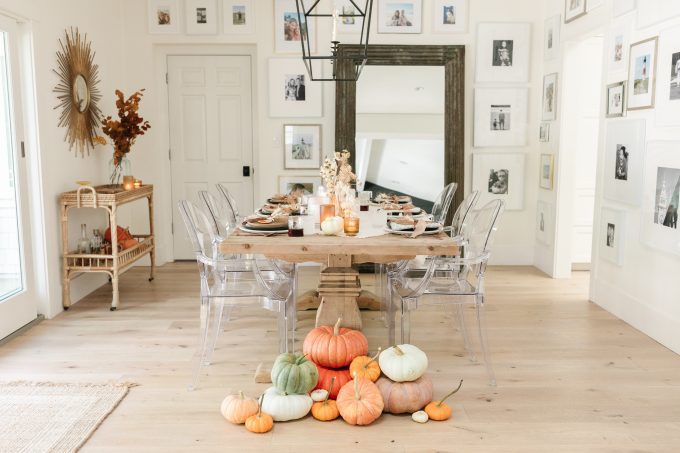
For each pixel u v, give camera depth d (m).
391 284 3.41
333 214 3.32
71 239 4.71
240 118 6.17
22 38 4.05
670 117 3.68
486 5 5.94
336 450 2.50
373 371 2.90
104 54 5.41
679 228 3.59
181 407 2.89
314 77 5.96
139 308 4.59
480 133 6.07
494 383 3.17
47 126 4.28
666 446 2.54
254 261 3.13
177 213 6.27
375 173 5.99
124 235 4.90
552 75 5.71
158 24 5.88
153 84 5.95
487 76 6.02
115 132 4.91
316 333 3.09
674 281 3.70
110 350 3.67
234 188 6.26
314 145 6.06
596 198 4.80
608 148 4.57
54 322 4.24
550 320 4.34
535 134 6.11
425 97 5.96
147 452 2.48
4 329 3.83
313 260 3.31
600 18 4.70
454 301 3.21
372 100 5.94
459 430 2.67
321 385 2.94
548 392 3.08
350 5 5.89
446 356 3.60
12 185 4.03
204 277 3.21
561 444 2.55
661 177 3.79
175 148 6.20
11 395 3.00
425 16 5.94
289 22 5.91
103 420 2.75
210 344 3.75
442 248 2.97
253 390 3.08
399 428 2.69
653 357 3.60
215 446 2.53
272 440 2.58
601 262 4.71
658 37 3.82
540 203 6.04
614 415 2.82
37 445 2.51
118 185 5.04
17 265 4.08
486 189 6.14
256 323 4.23
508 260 6.27
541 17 5.97
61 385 3.13
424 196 6.04
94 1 5.18
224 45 6.04
